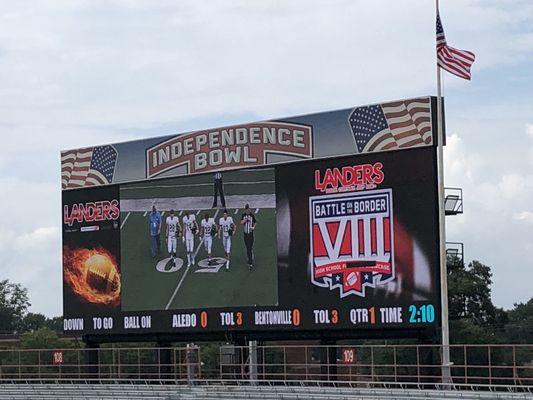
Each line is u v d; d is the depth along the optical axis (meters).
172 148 40.91
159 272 41.00
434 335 35.19
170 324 40.56
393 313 35.47
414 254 35.12
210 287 39.66
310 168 37.59
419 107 35.28
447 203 36.19
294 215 37.84
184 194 40.50
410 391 34.19
